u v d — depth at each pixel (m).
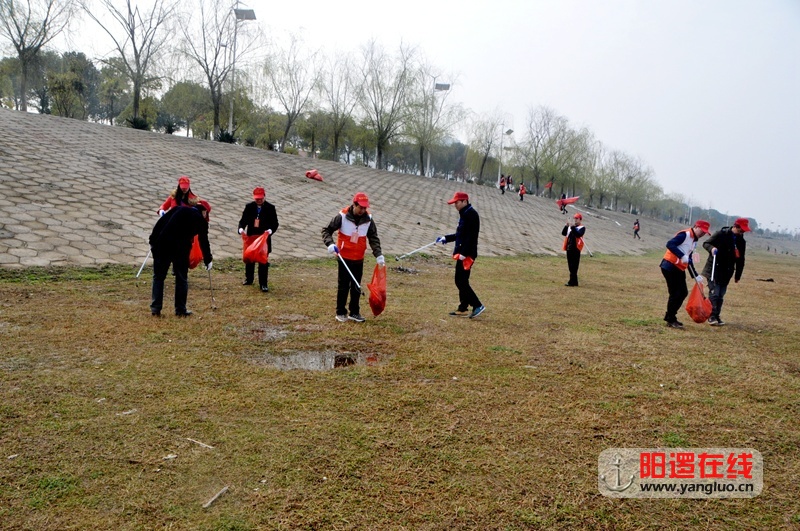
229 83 39.28
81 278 7.93
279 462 3.01
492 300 9.00
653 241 42.38
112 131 22.98
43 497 2.55
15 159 13.56
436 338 6.00
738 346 6.53
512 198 42.56
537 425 3.70
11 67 34.66
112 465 2.88
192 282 8.54
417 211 24.38
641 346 6.16
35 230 9.56
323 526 2.46
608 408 4.08
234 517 2.50
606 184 78.12
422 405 3.96
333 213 18.61
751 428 3.83
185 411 3.62
